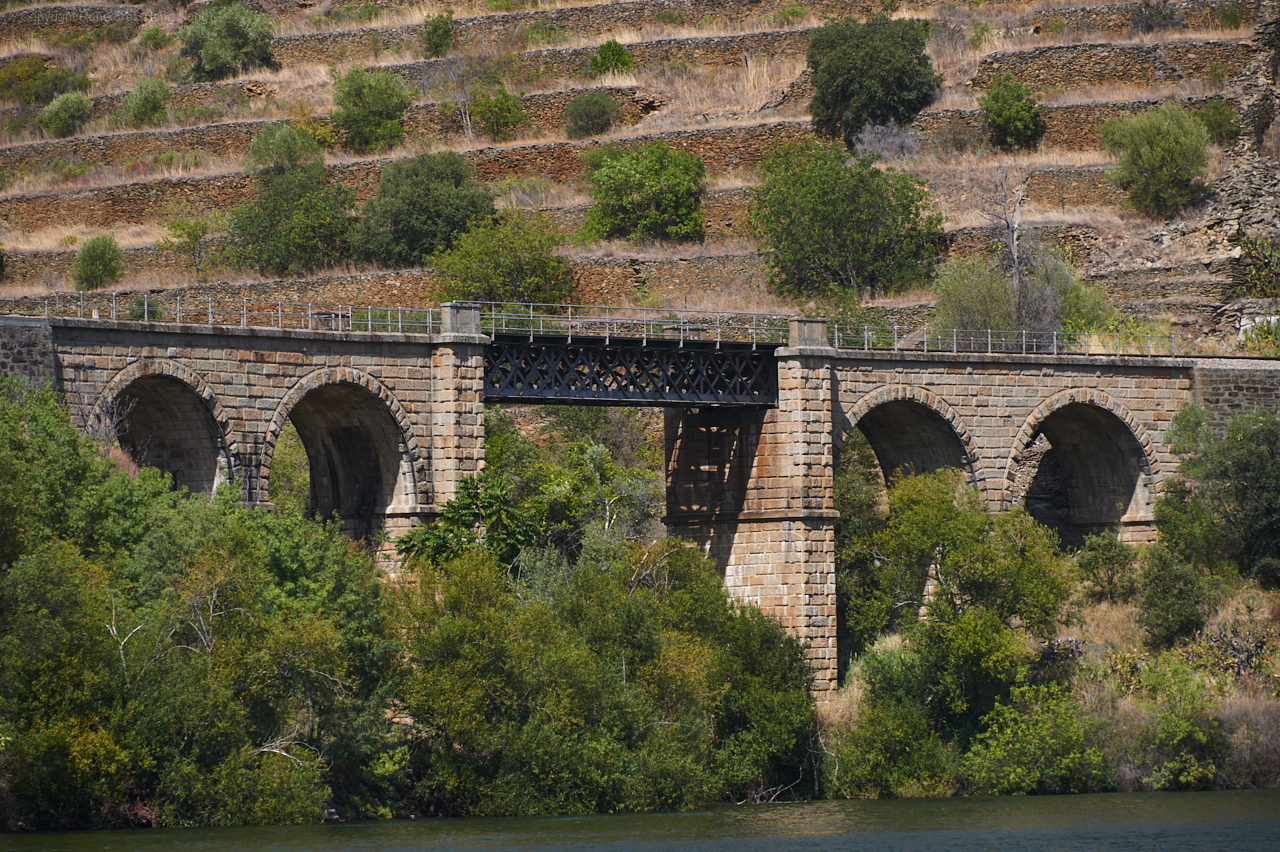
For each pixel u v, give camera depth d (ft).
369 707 208.03
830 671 268.00
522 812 215.31
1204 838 199.62
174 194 429.79
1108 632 275.80
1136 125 387.14
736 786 243.19
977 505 266.57
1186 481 295.89
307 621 198.39
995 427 283.59
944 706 259.19
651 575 252.62
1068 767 249.96
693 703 236.63
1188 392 299.99
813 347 269.03
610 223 404.98
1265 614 277.44
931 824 213.25
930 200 396.37
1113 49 419.33
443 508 244.01
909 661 263.08
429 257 383.65
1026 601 257.75
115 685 186.80
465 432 246.06
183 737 191.42
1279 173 390.01
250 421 230.68
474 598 220.02
